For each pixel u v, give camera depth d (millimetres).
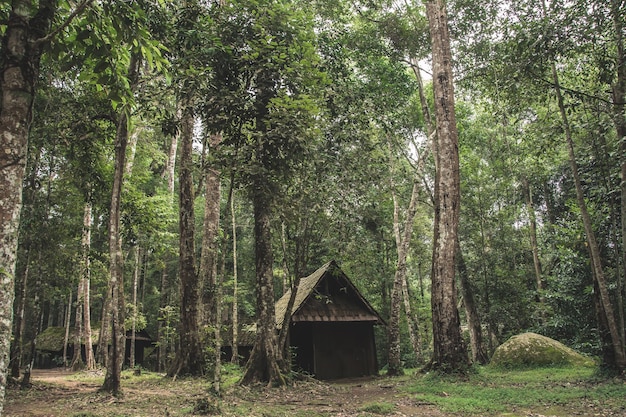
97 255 14148
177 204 28359
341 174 12070
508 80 11445
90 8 5344
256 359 11156
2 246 3918
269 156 10055
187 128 15008
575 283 17031
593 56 11031
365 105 12906
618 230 13555
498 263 21969
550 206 25047
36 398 9867
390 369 16359
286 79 10039
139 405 8539
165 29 9570
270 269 11766
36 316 12359
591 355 17062
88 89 11070
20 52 4332
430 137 18359
